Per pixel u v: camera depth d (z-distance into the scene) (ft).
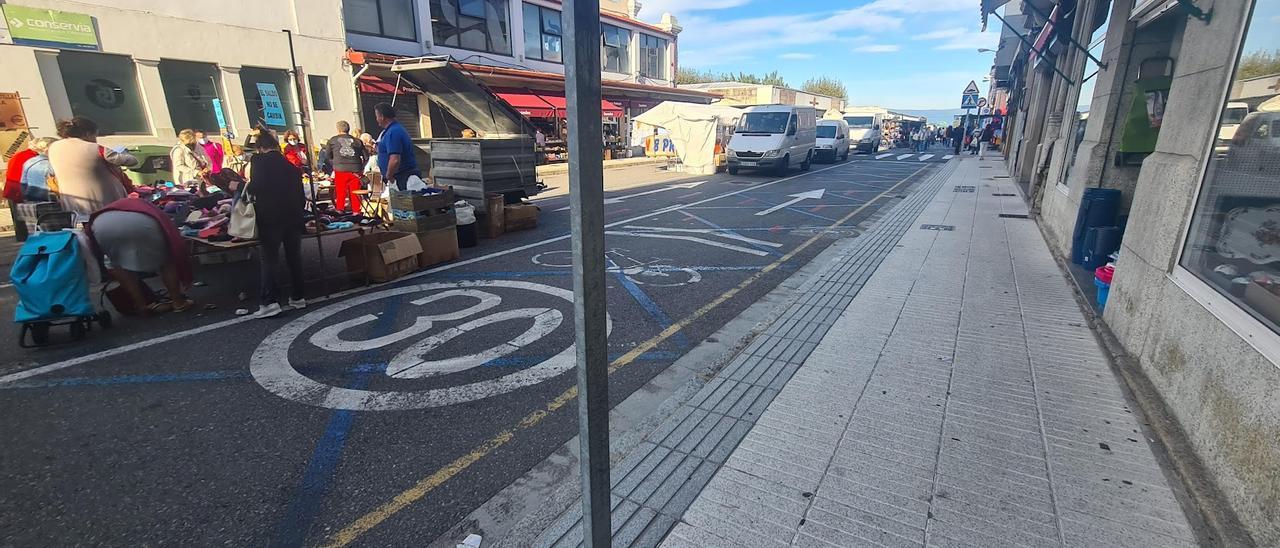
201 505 8.49
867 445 9.63
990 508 8.00
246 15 41.93
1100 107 22.70
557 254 24.54
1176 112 12.23
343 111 48.93
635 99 88.84
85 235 15.24
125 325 15.80
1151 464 8.92
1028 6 38.47
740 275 21.33
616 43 89.81
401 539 7.81
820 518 7.89
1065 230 24.14
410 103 55.67
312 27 45.96
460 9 62.18
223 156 34.30
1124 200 21.76
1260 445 7.29
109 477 9.11
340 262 22.88
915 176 61.31
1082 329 14.71
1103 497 8.16
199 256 21.17
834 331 15.01
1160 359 10.82
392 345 14.43
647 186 52.49
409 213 21.80
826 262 23.24
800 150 66.44
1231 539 7.26
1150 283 11.85
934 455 9.29
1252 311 8.20
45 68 33.50
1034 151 50.49
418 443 10.15
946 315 15.99
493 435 10.42
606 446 5.37
